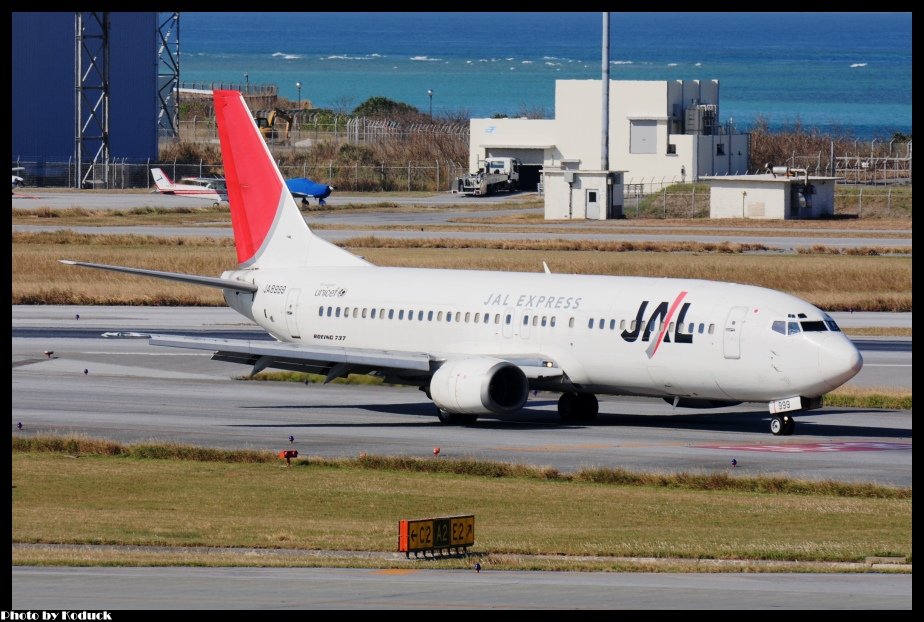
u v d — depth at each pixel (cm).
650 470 16550
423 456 17625
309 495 14812
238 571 10438
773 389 18950
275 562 10875
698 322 19350
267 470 16488
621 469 16262
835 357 18388
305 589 9488
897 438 19438
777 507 14350
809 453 18025
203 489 15138
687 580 10269
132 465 16725
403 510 14012
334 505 14262
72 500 14400
